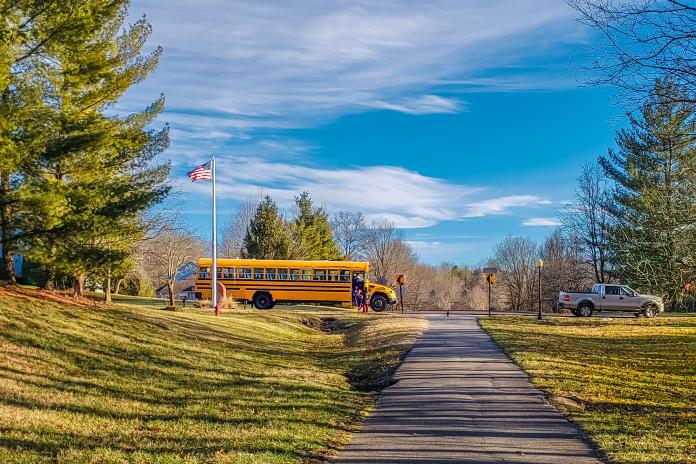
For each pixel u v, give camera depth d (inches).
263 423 413.4
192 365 644.1
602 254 2210.9
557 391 522.6
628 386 565.0
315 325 1349.7
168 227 1700.3
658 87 420.8
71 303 790.5
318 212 2935.5
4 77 611.5
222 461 309.6
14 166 658.8
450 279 4212.6
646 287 769.6
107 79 855.1
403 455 335.6
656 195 746.2
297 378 628.1
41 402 415.2
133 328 757.3
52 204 665.6
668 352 839.1
